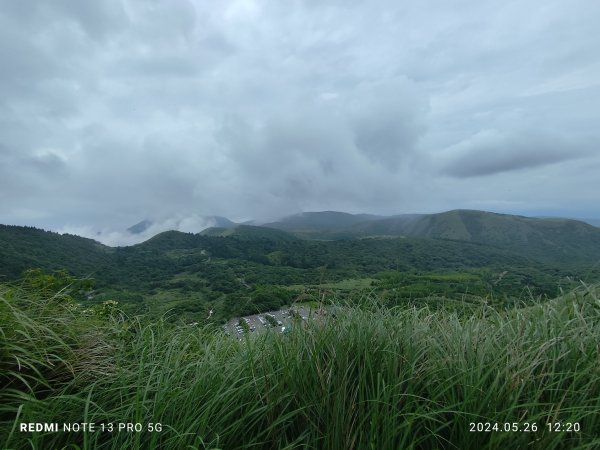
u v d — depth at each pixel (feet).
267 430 6.62
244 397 7.27
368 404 6.82
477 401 6.52
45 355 7.64
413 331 9.02
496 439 5.83
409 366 7.43
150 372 8.10
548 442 5.89
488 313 10.78
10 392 6.87
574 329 8.16
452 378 7.01
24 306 9.04
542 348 7.19
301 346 8.54
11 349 7.11
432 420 6.58
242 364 8.20
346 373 7.22
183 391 7.09
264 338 9.17
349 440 6.26
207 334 11.34
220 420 6.59
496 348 8.11
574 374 6.74
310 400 7.18
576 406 6.33
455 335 8.76
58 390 7.36
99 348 8.68
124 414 6.45
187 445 5.69
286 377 7.52
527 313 10.05
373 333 8.75
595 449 6.03
